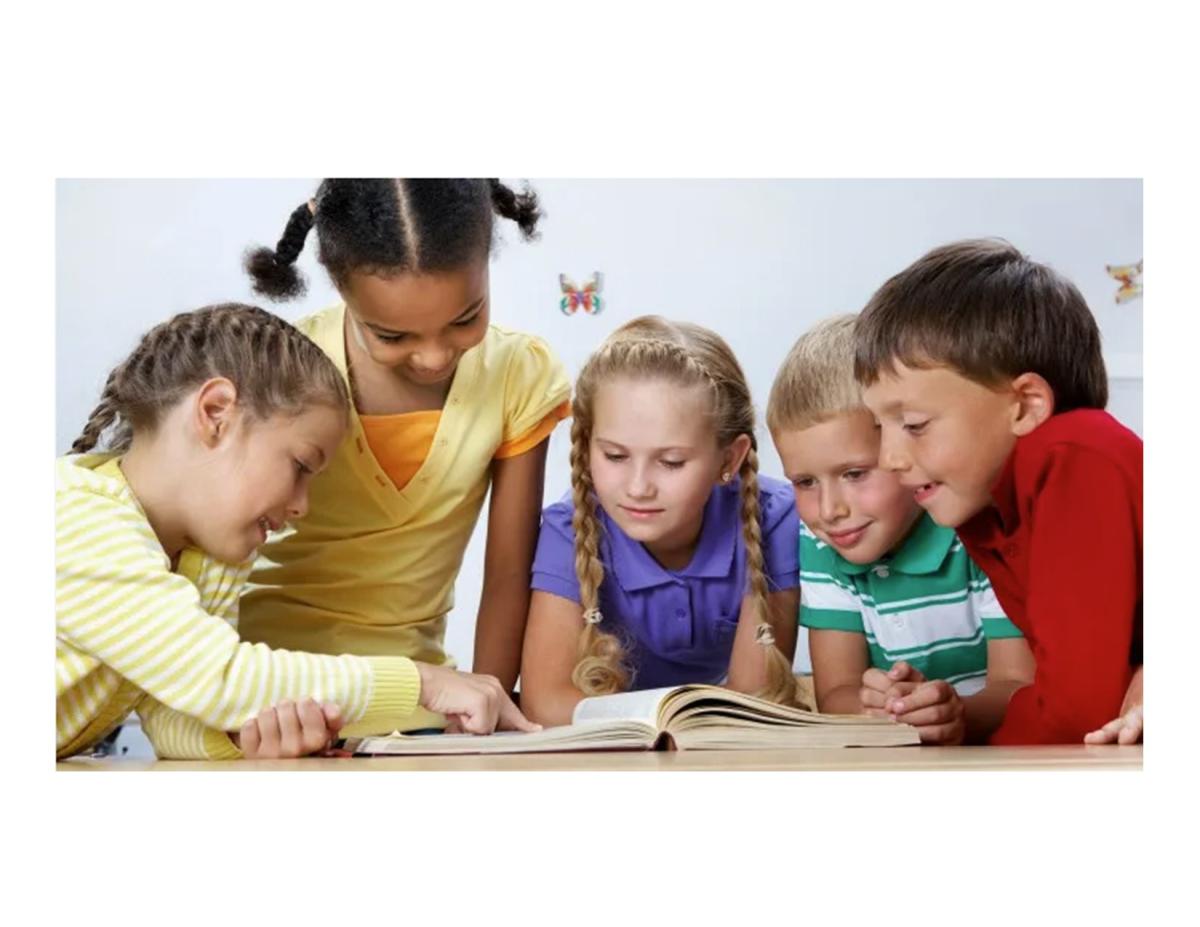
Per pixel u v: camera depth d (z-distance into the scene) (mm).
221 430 1291
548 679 1586
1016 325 1367
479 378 1589
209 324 1322
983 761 1023
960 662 1586
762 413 1773
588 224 1757
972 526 1424
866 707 1392
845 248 1765
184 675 1176
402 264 1420
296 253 1593
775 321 1770
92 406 1673
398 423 1567
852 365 1501
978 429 1381
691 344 1588
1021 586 1390
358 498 1562
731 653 1647
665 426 1546
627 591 1616
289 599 1580
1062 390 1379
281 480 1314
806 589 1603
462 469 1580
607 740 1166
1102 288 1742
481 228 1472
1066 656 1229
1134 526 1239
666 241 1764
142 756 1609
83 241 1679
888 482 1507
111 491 1247
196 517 1301
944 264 1409
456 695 1283
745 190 1762
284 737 1176
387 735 1482
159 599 1188
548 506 1661
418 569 1594
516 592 1642
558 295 1769
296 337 1352
